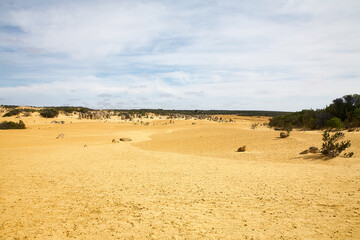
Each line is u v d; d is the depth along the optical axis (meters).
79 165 16.02
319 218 5.86
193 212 6.55
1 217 6.14
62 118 125.62
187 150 26.48
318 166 13.88
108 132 63.03
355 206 6.59
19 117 117.38
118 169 14.42
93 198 8.05
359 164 13.59
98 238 4.89
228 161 17.39
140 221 5.88
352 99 45.03
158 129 74.94
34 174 12.58
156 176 12.15
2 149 26.11
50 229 5.38
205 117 170.00
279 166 14.52
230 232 5.16
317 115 45.00
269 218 5.99
